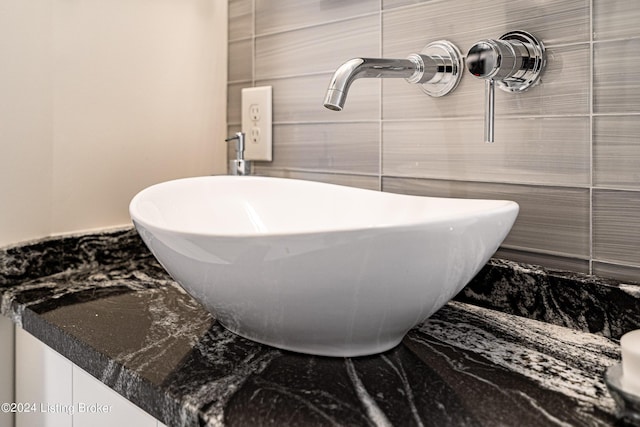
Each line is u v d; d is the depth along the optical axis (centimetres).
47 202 92
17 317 77
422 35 85
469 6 79
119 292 83
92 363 60
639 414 43
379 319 51
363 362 56
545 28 71
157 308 76
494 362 57
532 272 70
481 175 78
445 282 50
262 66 111
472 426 44
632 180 65
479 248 50
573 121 69
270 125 109
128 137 103
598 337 64
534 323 69
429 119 84
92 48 97
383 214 79
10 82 86
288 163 107
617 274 67
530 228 74
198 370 55
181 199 81
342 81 67
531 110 73
